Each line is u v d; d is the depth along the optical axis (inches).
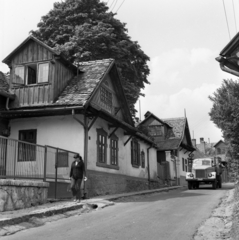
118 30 1196.5
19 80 700.7
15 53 713.6
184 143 1555.1
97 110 658.8
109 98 815.1
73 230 336.8
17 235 317.4
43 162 540.7
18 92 696.4
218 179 1151.6
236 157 557.0
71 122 669.3
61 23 1155.9
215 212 454.6
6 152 462.3
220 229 338.0
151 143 1165.1
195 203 569.6
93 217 418.6
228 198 651.5
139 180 1008.9
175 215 427.5
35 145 520.4
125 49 1122.0
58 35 1117.7
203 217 411.8
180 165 1504.7
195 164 1123.9
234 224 346.0
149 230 331.6
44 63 690.8
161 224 363.9
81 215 440.8
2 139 455.5
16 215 374.3
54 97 672.4
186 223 370.3
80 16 1132.5
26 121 698.2
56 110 637.9
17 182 442.6
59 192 579.2
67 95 680.4
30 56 704.4
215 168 1108.5
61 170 590.9
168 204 555.2
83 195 624.4
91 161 682.2
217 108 518.0
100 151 735.1
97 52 1067.3
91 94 662.5
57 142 668.7
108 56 1091.3
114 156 827.4
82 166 554.9
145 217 411.2
